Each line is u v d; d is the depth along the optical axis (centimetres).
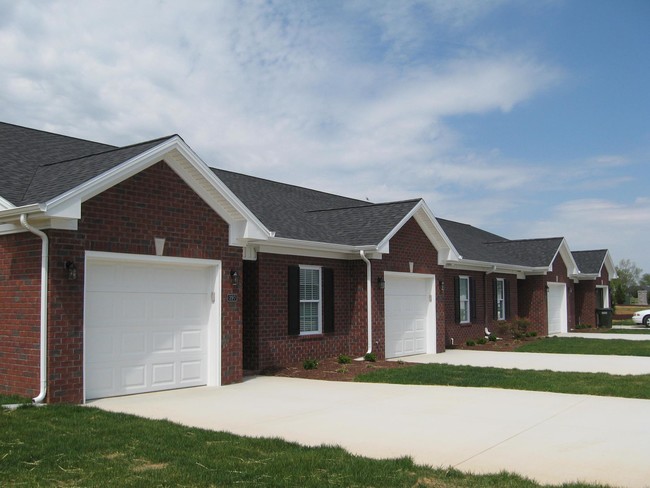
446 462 712
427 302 2102
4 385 1074
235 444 773
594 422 929
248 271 1525
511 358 1911
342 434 854
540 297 3003
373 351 1772
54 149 1410
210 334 1311
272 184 2183
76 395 1039
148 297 1209
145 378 1197
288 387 1285
